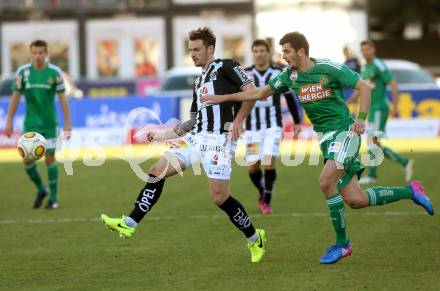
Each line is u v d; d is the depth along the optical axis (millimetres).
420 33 149000
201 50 23406
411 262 23016
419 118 67688
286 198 36750
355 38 104500
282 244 26000
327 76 22547
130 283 21141
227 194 23172
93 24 111125
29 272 22688
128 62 111062
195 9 109375
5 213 33969
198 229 29094
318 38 105250
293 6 105938
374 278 21172
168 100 65438
